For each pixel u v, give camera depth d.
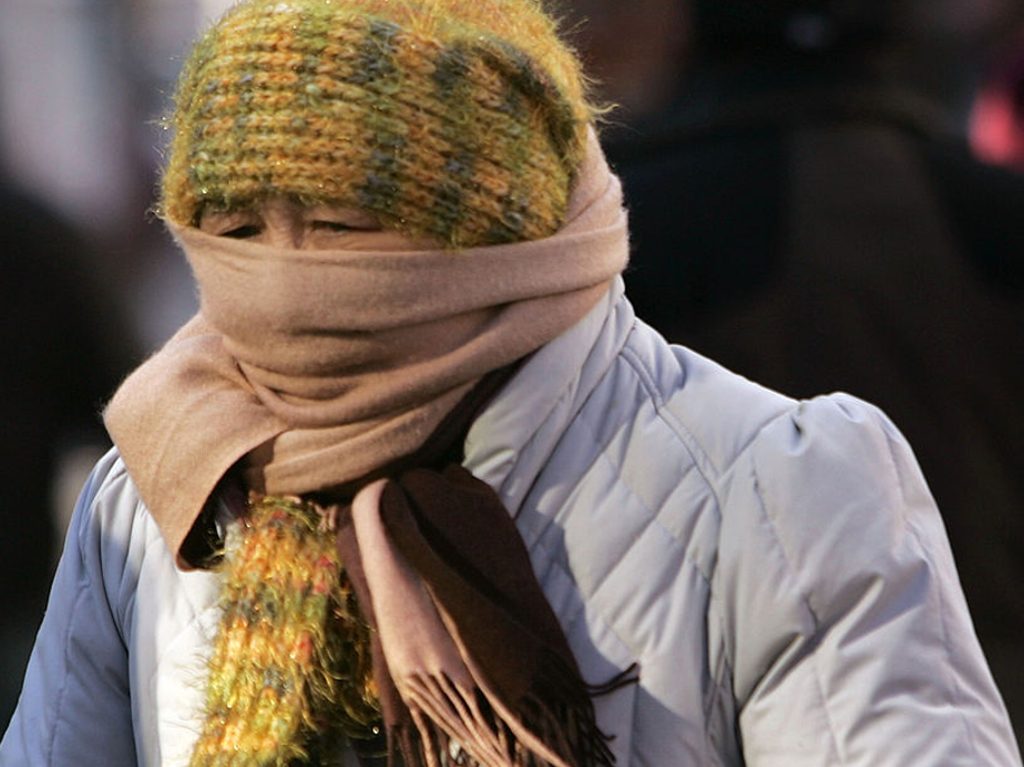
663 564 7.53
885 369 11.62
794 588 7.41
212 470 7.87
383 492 7.64
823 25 11.95
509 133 7.56
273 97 7.45
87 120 29.36
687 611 7.49
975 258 11.63
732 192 11.80
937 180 11.74
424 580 7.41
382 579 7.45
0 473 16.53
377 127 7.40
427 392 7.61
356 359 7.60
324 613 7.66
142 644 8.13
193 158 7.63
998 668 11.66
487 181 7.51
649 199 11.88
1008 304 11.59
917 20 26.64
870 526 7.50
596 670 7.43
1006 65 23.06
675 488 7.61
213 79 7.58
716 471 7.63
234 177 7.52
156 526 8.30
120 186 28.05
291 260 7.55
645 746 7.39
